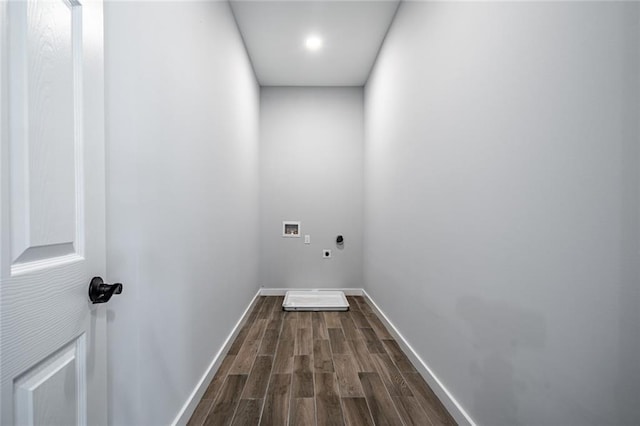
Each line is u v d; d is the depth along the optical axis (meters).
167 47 1.20
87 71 0.71
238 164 2.45
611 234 0.68
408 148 2.02
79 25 0.69
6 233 0.51
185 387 1.38
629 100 0.64
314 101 3.65
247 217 2.83
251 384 1.70
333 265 3.66
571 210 0.78
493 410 1.11
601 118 0.70
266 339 2.35
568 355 0.79
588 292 0.74
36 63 0.57
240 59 2.52
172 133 1.25
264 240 3.63
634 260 0.64
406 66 2.05
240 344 2.25
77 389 0.69
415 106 1.88
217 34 1.86
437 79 1.57
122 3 0.93
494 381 1.10
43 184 0.58
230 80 2.18
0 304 0.49
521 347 0.96
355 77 3.41
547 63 0.85
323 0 2.16
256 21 2.39
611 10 0.68
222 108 1.98
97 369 0.75
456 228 1.37
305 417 1.42
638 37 0.63
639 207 0.63
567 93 0.79
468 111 1.27
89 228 0.72
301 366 1.92
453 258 1.40
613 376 0.68
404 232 2.11
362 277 3.65
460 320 1.34
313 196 3.66
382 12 2.30
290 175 3.64
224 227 2.03
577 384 0.76
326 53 2.90
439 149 1.54
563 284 0.80
